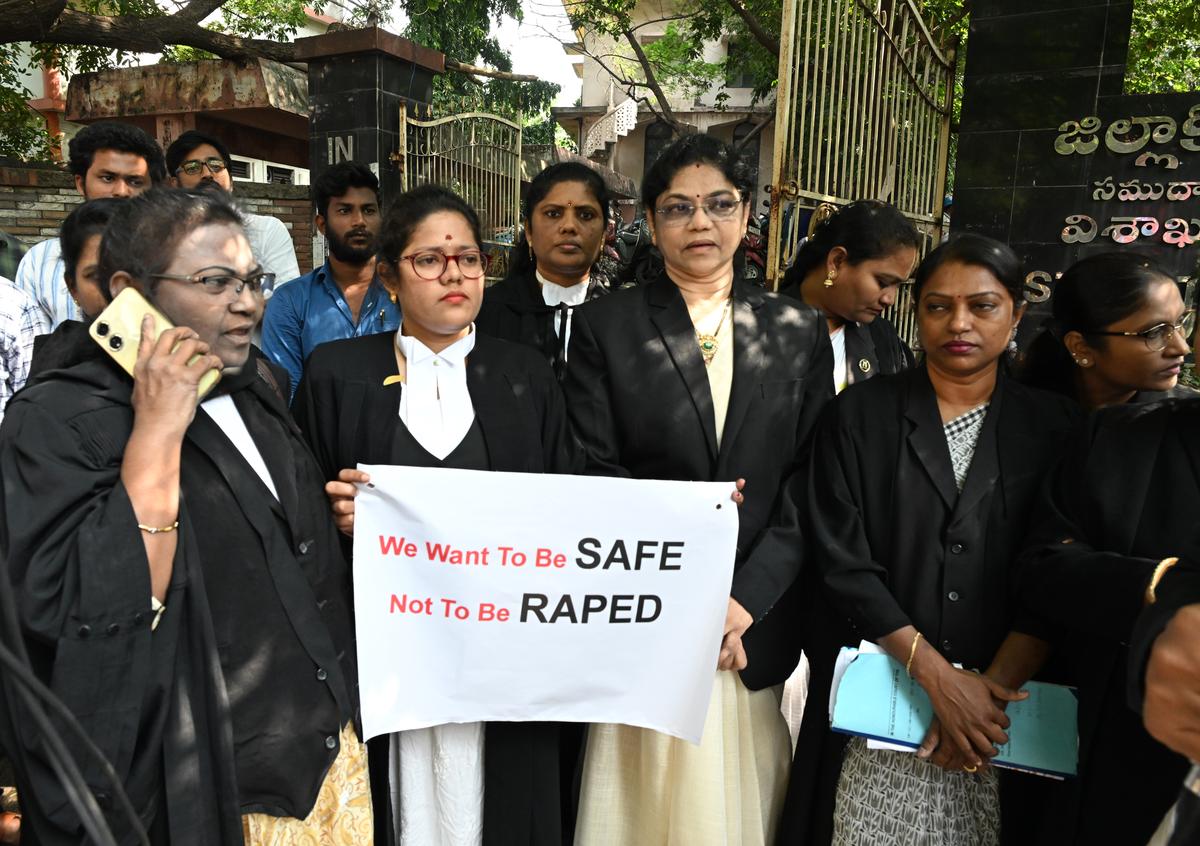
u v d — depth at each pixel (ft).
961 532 5.89
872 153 16.99
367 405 6.17
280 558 5.04
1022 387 6.32
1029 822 6.09
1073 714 5.42
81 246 6.50
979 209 20.21
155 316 4.50
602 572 6.00
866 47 16.34
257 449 5.21
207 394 4.95
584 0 35.22
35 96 41.55
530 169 39.24
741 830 6.64
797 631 7.18
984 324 5.80
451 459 6.15
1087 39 18.85
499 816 6.29
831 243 8.74
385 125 19.71
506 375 6.50
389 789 6.32
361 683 5.66
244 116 31.04
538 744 6.39
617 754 6.81
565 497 5.89
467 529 5.82
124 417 4.56
